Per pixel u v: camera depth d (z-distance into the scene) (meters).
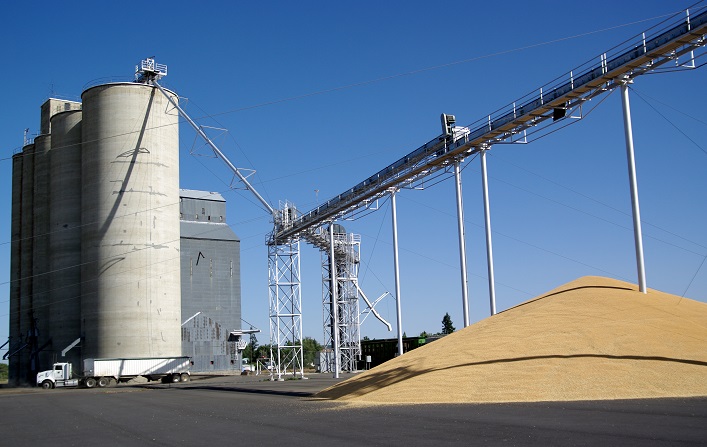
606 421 16.56
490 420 18.27
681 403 19.16
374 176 50.69
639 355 24.53
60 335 86.69
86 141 85.44
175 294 85.25
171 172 87.00
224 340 109.25
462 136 42.16
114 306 80.38
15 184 105.38
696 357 23.69
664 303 30.47
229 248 113.31
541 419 17.77
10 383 98.19
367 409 24.66
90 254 82.62
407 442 15.26
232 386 60.25
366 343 93.38
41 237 97.12
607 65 33.47
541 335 28.59
